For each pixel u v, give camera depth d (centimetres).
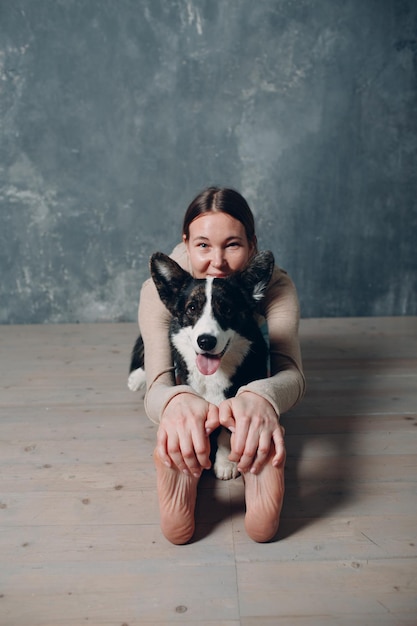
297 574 121
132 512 145
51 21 298
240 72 305
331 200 320
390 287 331
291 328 165
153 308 171
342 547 130
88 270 328
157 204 320
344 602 113
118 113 309
